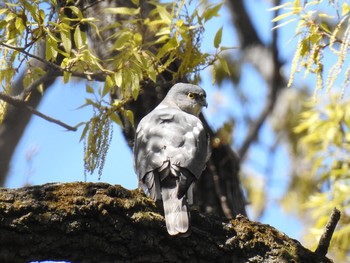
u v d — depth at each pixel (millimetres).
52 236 8398
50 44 10266
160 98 12844
